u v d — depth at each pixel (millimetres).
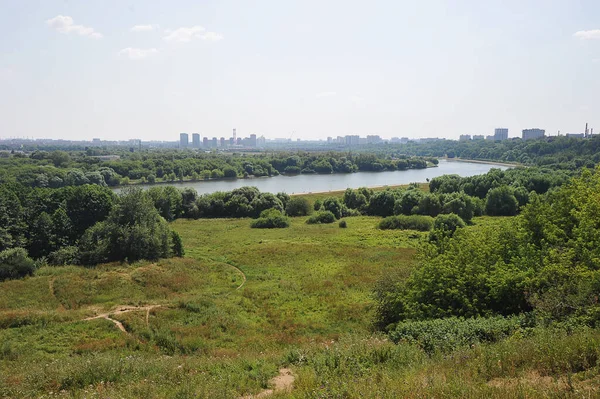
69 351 21828
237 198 88375
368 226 73812
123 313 27969
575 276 15922
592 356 9742
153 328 25422
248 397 11844
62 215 54312
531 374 9727
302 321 27953
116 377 14727
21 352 21438
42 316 26531
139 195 51062
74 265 43906
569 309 15023
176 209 84750
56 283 35812
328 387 9977
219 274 41469
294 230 70062
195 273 41281
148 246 46781
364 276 39875
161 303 30922
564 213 21656
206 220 82875
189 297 32344
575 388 8086
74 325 25562
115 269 40812
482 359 11062
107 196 60719
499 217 80438
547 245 20094
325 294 34188
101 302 31469
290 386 12094
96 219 58281
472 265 20875
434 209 80688
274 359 16203
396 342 17016
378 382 10500
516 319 15766
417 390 8875
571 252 17484
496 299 19172
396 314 23750
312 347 17578
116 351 21891
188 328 25578
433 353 13930
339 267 44031
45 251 50750
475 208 81750
